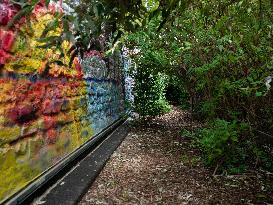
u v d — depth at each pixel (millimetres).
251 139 4914
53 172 4062
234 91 4855
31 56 3646
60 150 4445
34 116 3721
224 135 4355
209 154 4754
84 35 1923
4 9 3082
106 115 7430
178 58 7160
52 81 4234
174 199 3832
